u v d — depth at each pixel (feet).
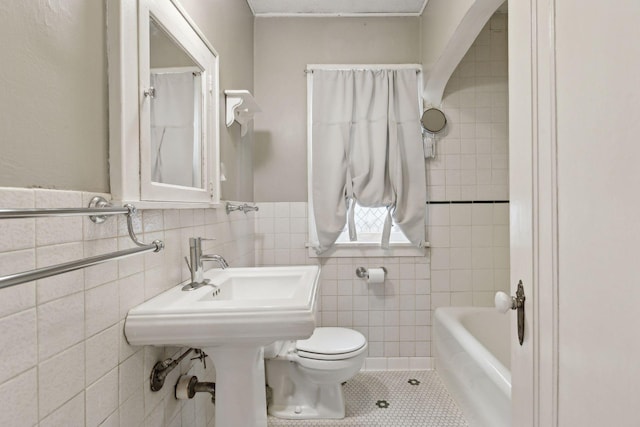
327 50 8.23
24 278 1.52
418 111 7.97
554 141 2.16
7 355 1.88
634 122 1.54
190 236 4.43
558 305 2.13
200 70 4.59
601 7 1.74
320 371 5.79
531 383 2.46
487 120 8.12
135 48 2.99
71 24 2.40
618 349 1.65
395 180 7.80
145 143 3.11
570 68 2.00
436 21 7.00
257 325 3.00
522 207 2.59
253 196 8.16
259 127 8.25
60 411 2.24
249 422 3.51
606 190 1.72
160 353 3.52
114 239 2.82
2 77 1.88
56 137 2.26
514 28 2.71
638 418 1.53
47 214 1.71
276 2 7.77
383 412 6.36
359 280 8.13
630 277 1.57
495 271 8.13
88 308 2.51
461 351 6.19
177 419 3.94
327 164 7.90
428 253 8.16
